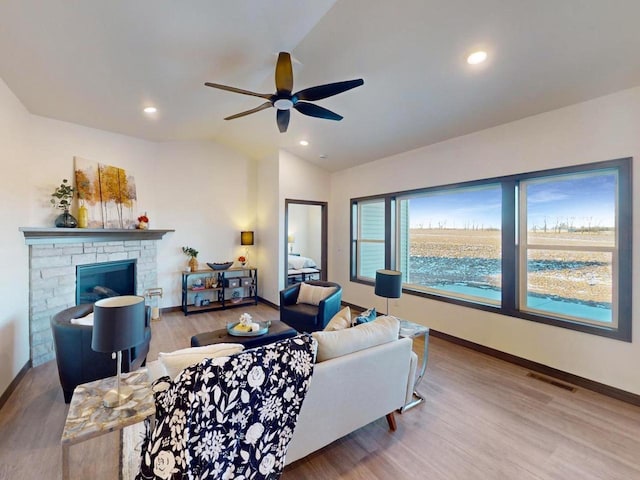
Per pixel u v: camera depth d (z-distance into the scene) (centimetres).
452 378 292
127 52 236
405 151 450
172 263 521
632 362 249
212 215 562
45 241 320
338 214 591
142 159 475
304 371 157
